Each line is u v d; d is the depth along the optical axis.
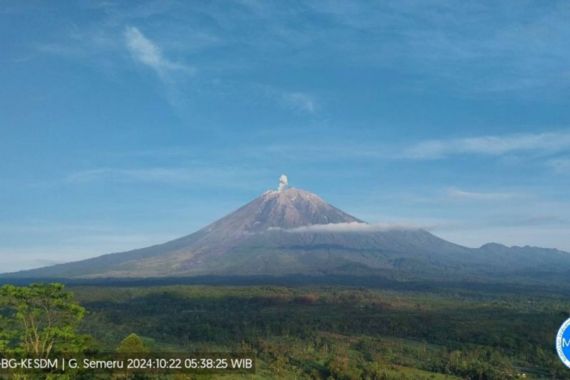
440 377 116.06
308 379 114.12
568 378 113.56
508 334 152.88
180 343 144.75
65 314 54.50
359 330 170.00
